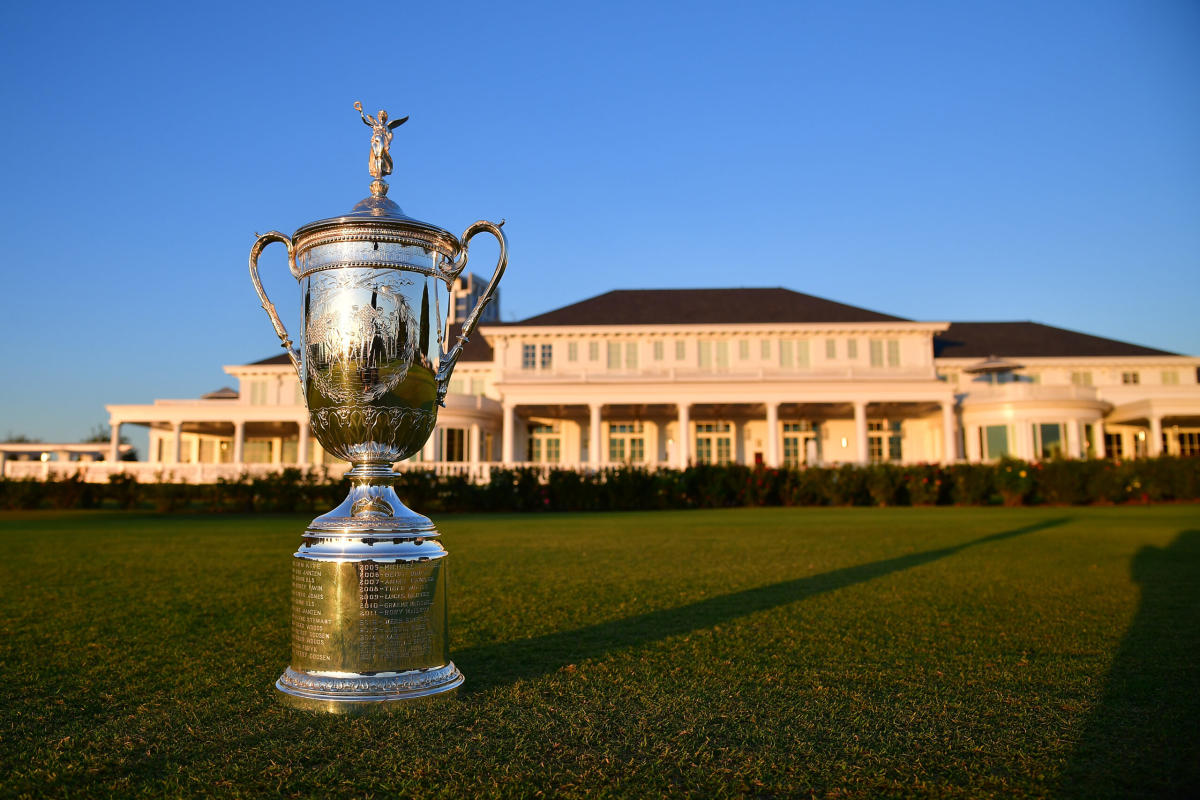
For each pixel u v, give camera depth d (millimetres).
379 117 4266
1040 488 26266
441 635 3883
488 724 3426
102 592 7359
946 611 6223
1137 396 43125
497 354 44719
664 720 3488
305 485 24234
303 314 4070
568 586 7707
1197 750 3088
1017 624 5668
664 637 5289
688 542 12500
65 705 3746
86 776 2850
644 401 39406
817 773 2883
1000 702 3752
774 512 23031
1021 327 50906
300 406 42062
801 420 46656
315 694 3633
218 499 24219
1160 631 5355
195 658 4723
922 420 46000
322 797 2664
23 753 3090
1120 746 3145
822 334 43781
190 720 3500
